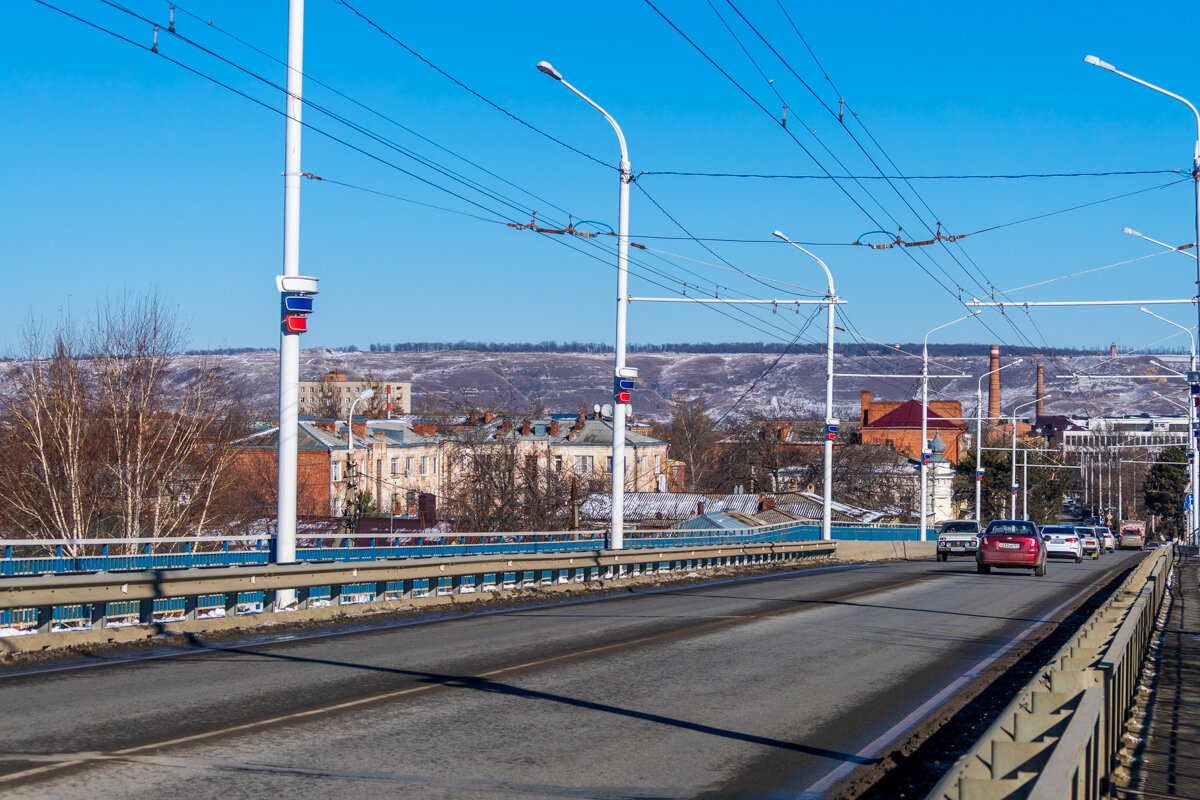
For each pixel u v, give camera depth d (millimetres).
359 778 7309
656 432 121375
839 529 57062
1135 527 89812
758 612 20000
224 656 13102
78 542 20062
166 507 38125
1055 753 5039
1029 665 14133
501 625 17219
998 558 34719
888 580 30797
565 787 7301
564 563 24875
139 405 38000
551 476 64125
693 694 11125
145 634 14250
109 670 11836
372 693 10578
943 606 22359
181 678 11352
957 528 51656
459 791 7082
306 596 17438
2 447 37062
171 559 21812
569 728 9219
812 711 10469
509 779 7445
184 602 15898
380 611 18594
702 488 101938
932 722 10133
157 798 6656
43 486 36562
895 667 13531
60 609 14953
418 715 9555
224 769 7434
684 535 40000
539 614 19219
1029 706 6918
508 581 24719
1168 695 11891
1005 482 102000
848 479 88938
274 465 55406
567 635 15875
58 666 12094
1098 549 56250
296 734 8633
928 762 8625
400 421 83250
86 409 37500
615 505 29719
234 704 9867
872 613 20391
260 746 8172
